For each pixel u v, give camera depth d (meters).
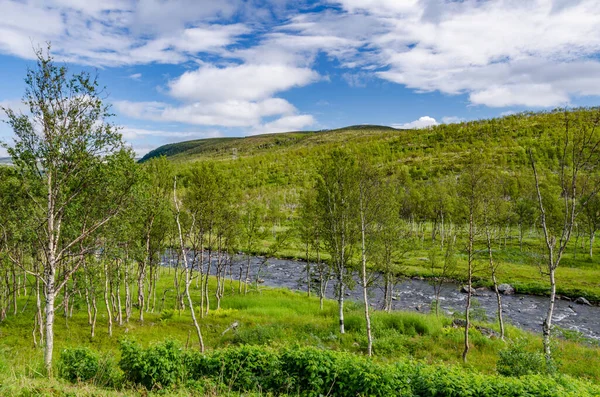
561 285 49.50
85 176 19.52
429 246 77.06
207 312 35.47
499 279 53.31
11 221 20.03
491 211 28.53
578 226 68.44
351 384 13.21
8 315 32.94
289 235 50.78
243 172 154.50
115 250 23.36
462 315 35.56
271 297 44.53
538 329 35.62
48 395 11.30
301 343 25.62
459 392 12.35
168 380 13.88
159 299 45.34
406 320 29.64
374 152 157.12
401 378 13.49
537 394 12.09
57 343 25.31
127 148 22.94
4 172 21.97
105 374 14.72
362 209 26.09
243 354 15.02
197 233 34.06
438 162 141.38
